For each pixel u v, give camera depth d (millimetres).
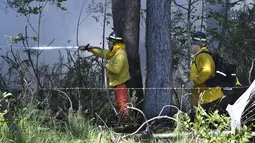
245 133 8609
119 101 12711
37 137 10594
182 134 10531
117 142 10664
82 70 13727
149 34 13430
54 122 11539
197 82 11672
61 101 12977
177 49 15359
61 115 12461
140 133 11695
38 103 12078
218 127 9242
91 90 13211
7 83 13602
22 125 10789
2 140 9969
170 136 11297
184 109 13500
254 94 8891
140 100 14188
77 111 12148
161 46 13266
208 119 9141
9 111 10023
